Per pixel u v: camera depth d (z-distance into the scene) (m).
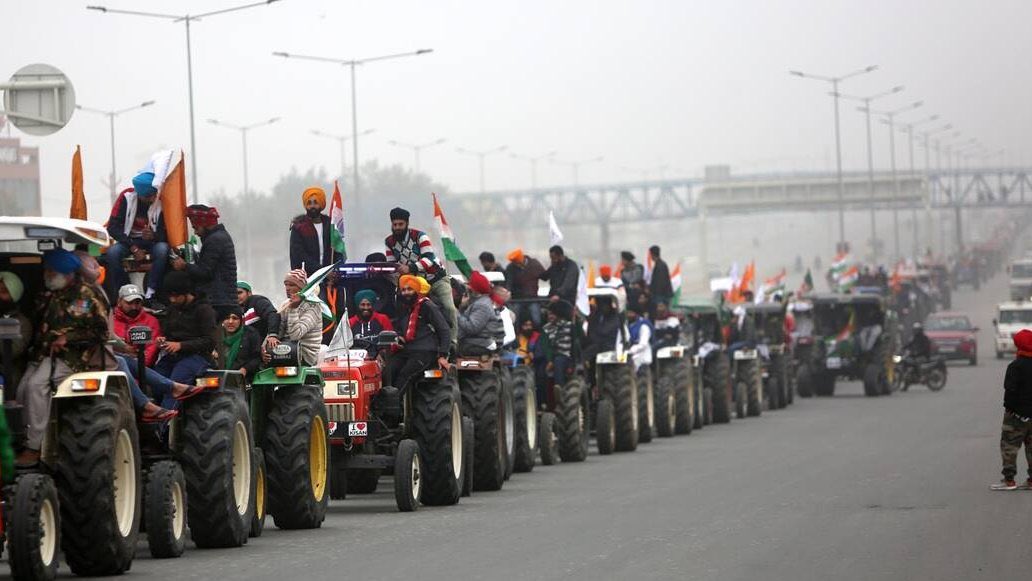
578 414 55.38
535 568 27.52
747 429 72.69
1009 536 32.09
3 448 24.31
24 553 24.44
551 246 56.81
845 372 102.12
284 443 33.59
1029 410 41.66
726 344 83.06
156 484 28.89
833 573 26.92
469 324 44.25
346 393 37.78
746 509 37.50
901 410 84.06
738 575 26.66
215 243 32.25
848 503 38.72
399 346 39.59
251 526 31.97
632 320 65.88
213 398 30.52
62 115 41.81
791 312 103.50
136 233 32.12
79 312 26.38
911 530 33.09
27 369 26.42
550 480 47.72
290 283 34.69
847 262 154.25
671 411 68.38
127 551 26.66
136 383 28.83
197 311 30.86
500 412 45.50
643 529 33.56
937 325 143.50
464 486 41.97
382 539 32.19
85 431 25.86
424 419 39.75
